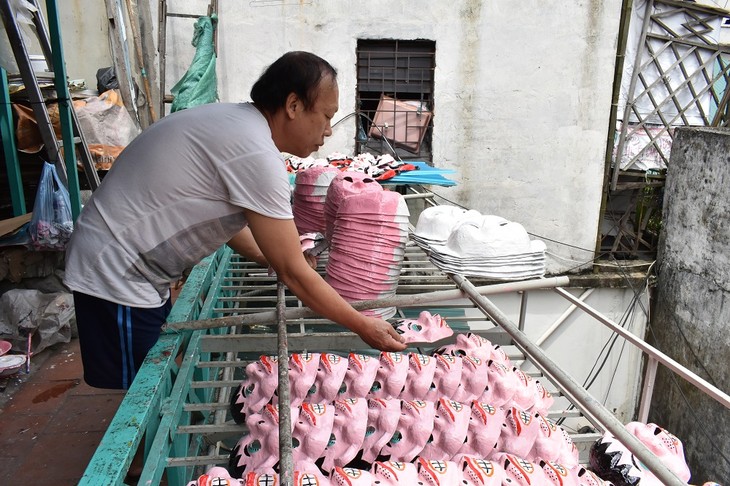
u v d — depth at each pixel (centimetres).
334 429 138
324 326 249
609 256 631
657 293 595
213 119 131
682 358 547
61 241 344
